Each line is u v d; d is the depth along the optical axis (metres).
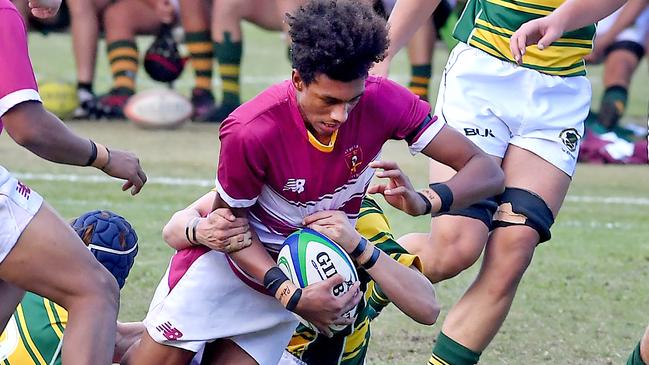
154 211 25.98
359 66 11.81
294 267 12.84
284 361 14.80
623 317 20.08
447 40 37.69
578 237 25.41
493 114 16.36
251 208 13.32
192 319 13.77
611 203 28.86
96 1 39.06
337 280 12.65
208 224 13.15
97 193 27.58
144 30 39.34
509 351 18.17
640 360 15.07
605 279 22.27
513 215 15.56
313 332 14.79
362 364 15.55
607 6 15.38
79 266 11.81
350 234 12.99
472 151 13.50
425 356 17.92
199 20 39.34
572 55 16.67
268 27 39.12
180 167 30.84
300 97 12.27
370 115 12.86
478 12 17.03
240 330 13.84
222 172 12.73
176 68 39.59
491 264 15.60
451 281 21.95
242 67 53.00
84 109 39.00
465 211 15.62
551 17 15.20
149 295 20.11
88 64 39.16
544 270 22.77
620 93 36.81
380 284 13.13
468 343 15.60
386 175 12.67
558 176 16.02
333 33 11.69
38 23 43.56
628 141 35.91
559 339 18.81
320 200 13.09
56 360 13.23
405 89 13.28
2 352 13.35
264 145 12.46
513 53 15.29
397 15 16.81
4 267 11.73
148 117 37.06
